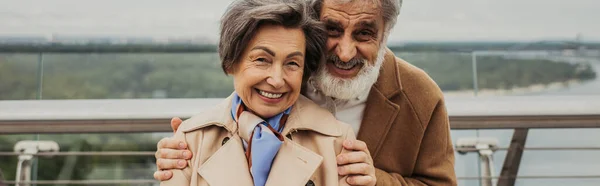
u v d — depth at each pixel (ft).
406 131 4.26
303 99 3.79
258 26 3.28
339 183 3.50
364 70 3.68
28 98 8.00
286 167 3.38
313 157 3.41
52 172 6.89
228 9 3.47
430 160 4.34
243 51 3.33
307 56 3.60
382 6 3.58
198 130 3.64
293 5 3.33
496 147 6.46
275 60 3.28
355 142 3.57
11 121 5.64
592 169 6.52
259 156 3.33
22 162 6.73
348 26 3.52
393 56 4.30
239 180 3.34
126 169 7.04
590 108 5.76
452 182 4.32
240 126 3.44
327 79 3.66
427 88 4.26
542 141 6.50
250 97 3.37
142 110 5.74
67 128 5.71
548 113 5.75
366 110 4.16
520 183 6.52
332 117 3.72
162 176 3.50
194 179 3.45
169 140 3.62
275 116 3.51
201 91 8.45
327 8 3.52
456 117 5.71
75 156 6.96
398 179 4.16
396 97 4.18
